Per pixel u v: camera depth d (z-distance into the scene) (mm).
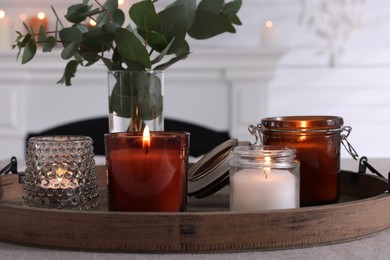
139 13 904
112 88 953
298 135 861
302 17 3146
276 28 2885
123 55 913
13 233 715
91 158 857
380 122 3205
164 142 758
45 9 3084
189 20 972
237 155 795
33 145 828
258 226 671
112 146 764
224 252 670
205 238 666
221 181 892
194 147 2918
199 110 2875
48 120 2891
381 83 3186
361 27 3162
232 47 3119
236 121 2869
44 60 2809
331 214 696
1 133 2873
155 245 667
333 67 3172
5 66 2811
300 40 3160
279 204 771
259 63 2812
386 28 3166
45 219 693
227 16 1043
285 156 785
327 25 3152
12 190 945
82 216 678
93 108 2891
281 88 3178
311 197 862
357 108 3195
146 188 756
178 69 2830
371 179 920
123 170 756
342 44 3166
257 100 2854
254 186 771
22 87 2863
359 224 718
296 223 681
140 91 941
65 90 2883
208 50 2770
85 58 982
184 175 783
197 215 664
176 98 2869
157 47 940
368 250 675
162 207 761
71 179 825
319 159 859
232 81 2846
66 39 935
